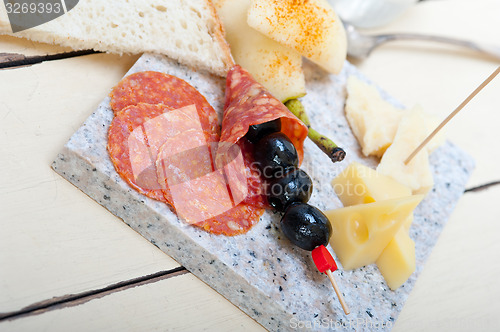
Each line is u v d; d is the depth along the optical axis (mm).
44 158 312
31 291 286
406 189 349
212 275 306
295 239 305
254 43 352
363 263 330
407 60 438
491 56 451
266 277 303
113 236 305
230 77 337
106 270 299
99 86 341
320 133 364
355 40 422
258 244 311
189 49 346
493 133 422
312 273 315
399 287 335
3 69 330
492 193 396
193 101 333
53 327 283
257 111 314
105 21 334
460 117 422
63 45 340
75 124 325
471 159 396
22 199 301
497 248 375
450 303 349
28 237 295
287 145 314
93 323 288
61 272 292
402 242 335
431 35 442
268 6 341
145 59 341
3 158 308
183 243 302
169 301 302
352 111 375
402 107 396
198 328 302
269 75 350
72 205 306
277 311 302
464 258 366
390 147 355
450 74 439
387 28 447
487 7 483
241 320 310
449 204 372
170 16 341
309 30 350
